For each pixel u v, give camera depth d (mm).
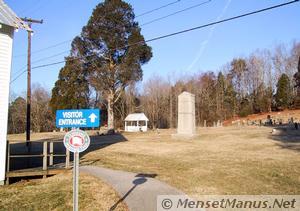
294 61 77438
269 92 75625
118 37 44031
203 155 17406
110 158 17469
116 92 46562
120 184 10781
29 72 26906
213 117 75000
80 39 45312
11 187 11391
